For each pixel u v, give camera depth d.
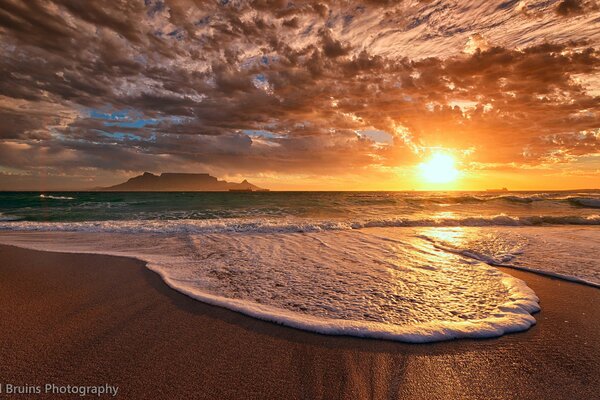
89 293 4.54
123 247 8.17
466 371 2.67
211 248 8.06
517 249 7.90
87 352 2.88
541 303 4.34
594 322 3.70
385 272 5.78
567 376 2.60
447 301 4.31
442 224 13.57
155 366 2.68
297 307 4.04
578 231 11.15
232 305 4.02
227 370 2.64
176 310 3.93
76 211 20.97
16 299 4.24
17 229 11.25
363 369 2.69
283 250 7.82
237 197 41.28
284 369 2.67
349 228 12.27
